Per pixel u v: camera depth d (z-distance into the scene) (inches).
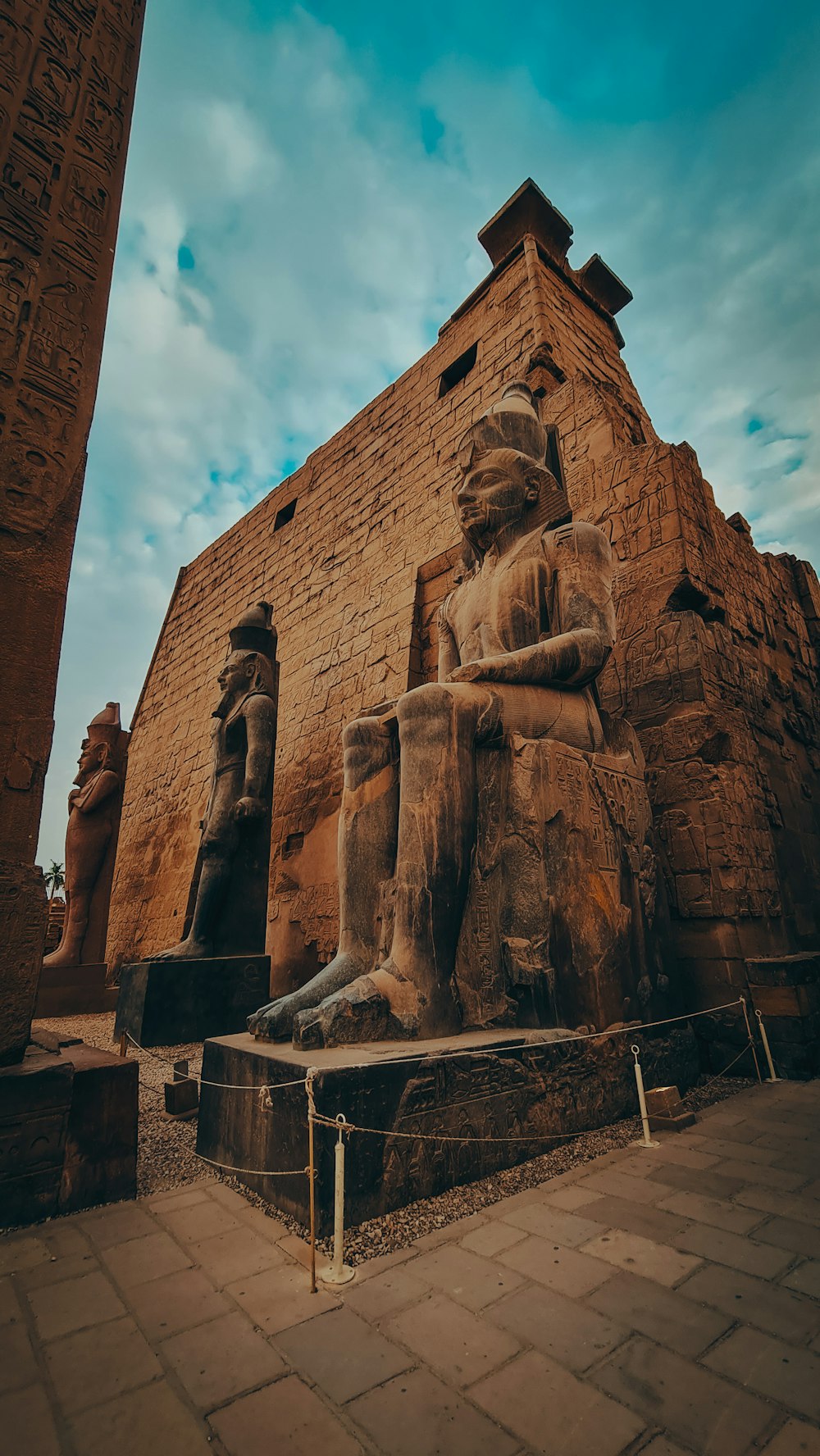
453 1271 77.1
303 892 355.6
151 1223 91.9
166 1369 61.2
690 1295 71.0
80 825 377.1
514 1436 52.7
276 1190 96.2
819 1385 57.1
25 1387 59.0
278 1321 68.4
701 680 200.4
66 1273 78.5
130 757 636.1
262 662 303.1
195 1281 76.4
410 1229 87.4
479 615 174.7
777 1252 79.4
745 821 193.3
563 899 134.9
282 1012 119.4
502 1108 109.0
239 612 526.9
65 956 357.1
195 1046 230.7
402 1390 58.1
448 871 126.9
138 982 239.1
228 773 284.4
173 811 510.6
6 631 110.9
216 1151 113.4
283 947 356.2
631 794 161.6
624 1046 135.9
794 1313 67.2
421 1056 101.0
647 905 154.9
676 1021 153.0
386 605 361.7
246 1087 107.8
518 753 142.3
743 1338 63.7
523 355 326.0
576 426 275.7
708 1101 145.0
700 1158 110.5
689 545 218.4
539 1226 87.8
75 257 137.5
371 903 141.8
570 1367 60.5
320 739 381.7
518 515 180.2
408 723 138.6
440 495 353.1
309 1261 80.5
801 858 229.5
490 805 140.9
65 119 145.3
